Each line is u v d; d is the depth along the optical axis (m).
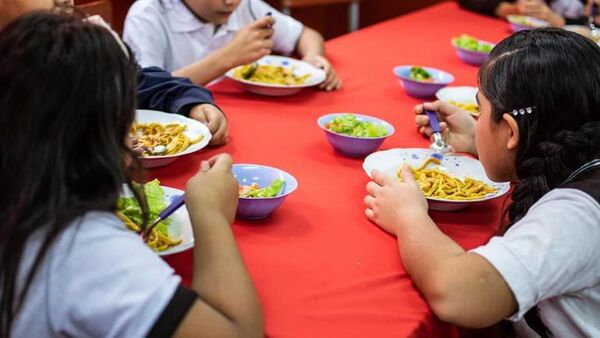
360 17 4.73
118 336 0.75
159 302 0.76
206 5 2.03
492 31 2.87
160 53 2.02
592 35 2.67
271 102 1.81
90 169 0.79
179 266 1.02
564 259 0.97
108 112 0.79
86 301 0.75
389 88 2.02
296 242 1.12
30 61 0.76
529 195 1.10
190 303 0.78
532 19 3.02
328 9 4.44
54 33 0.78
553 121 1.07
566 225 0.99
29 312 0.77
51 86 0.76
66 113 0.76
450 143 1.55
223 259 0.89
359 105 1.85
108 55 0.79
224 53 1.85
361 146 1.46
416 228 1.09
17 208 0.75
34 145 0.76
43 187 0.76
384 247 1.13
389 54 2.39
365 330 0.92
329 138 1.49
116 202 0.81
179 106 1.55
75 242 0.76
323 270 1.04
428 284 0.99
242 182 1.25
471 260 0.98
